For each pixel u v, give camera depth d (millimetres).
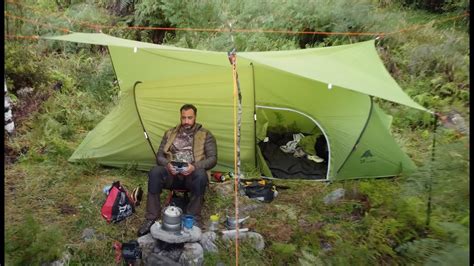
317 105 4383
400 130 5629
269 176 4438
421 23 7789
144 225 3373
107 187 3807
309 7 7695
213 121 4453
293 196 4105
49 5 7945
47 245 3004
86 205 3758
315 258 3094
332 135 4332
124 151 4500
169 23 7777
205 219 3660
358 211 3828
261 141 4855
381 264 3104
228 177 4363
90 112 5891
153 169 3488
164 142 3834
